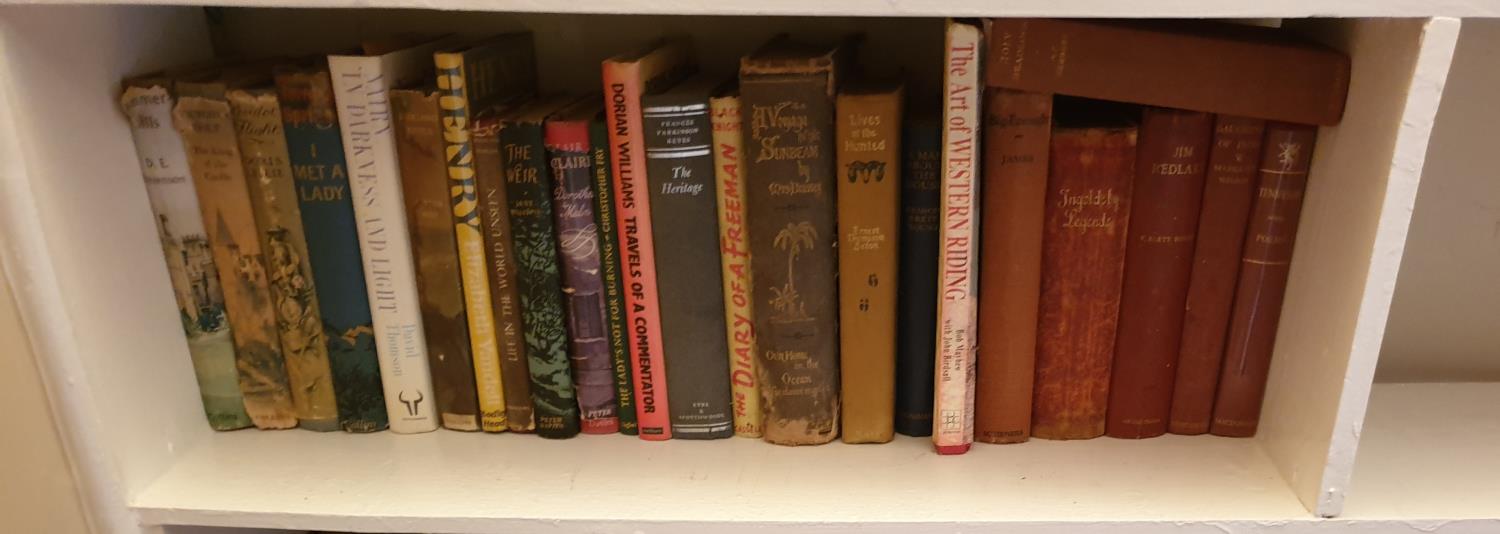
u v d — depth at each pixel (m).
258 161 0.63
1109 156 0.59
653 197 0.62
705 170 0.61
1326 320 0.56
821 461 0.66
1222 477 0.63
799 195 0.60
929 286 0.63
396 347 0.68
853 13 0.48
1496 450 0.67
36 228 0.55
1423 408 0.75
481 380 0.68
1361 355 0.53
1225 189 0.60
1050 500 0.61
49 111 0.56
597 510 0.61
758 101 0.58
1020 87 0.55
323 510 0.61
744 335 0.66
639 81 0.59
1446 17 0.46
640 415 0.68
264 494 0.63
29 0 0.50
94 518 0.62
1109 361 0.65
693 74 0.71
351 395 0.69
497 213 0.63
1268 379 0.65
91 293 0.59
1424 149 0.48
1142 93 0.55
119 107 0.62
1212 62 0.54
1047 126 0.57
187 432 0.69
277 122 0.62
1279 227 0.60
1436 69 0.47
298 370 0.69
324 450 0.69
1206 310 0.64
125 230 0.62
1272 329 0.64
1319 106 0.55
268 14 0.77
